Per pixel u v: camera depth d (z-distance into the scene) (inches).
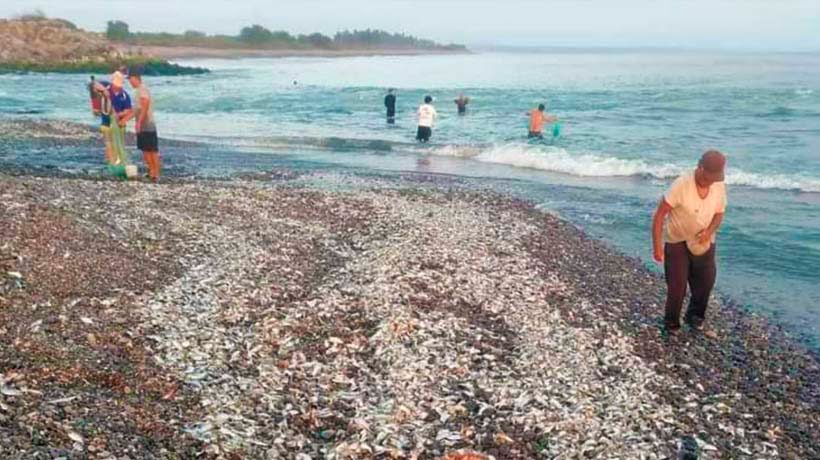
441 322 353.4
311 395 271.1
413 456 233.0
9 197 457.1
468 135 1227.2
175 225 490.0
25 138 1028.5
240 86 2514.8
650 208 714.8
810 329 400.8
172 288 363.6
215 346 302.2
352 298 378.6
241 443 226.4
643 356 345.4
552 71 3983.8
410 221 589.9
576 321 383.6
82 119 1405.0
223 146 1109.7
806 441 270.1
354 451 231.8
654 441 254.4
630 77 3100.4
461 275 439.8
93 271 361.7
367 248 495.5
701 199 349.1
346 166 941.2
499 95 1982.0
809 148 1035.3
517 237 565.6
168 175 776.9
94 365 262.1
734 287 472.4
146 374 265.0
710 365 340.5
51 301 313.0
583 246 560.1
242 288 378.3
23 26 3774.6
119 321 307.4
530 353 329.1
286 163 948.6
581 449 244.5
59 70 3430.1
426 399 275.0
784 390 317.7
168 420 233.3
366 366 302.5
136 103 679.1
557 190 804.6
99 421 220.4
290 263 439.5
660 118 1424.7
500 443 246.5
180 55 7470.5
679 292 367.9
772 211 683.4
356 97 1974.7
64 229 413.4
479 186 815.7
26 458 187.5
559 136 1179.9
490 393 284.7
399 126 1389.0
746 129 1248.2
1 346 260.5
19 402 219.1
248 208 585.9
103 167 778.8
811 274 498.9
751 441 264.8
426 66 5113.2
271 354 304.3
